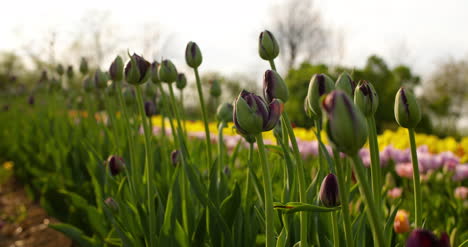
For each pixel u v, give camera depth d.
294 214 1.11
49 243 2.17
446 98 16.30
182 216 1.28
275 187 1.48
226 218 1.21
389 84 9.04
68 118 3.00
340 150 0.74
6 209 2.75
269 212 0.89
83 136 2.65
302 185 0.95
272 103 0.87
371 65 9.05
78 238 1.37
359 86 0.93
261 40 1.11
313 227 1.12
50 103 3.44
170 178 1.44
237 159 2.25
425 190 1.81
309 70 7.61
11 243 2.22
